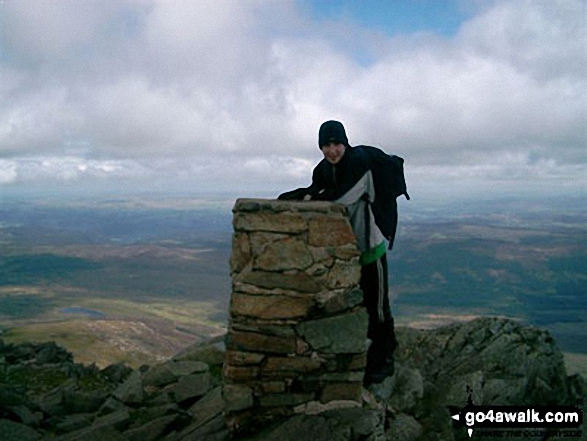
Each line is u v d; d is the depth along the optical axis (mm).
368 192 3119
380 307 3270
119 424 3535
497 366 4926
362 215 3145
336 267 2996
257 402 2971
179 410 3713
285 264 2977
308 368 2965
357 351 2984
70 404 4227
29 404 4039
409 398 3973
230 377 2971
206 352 5270
